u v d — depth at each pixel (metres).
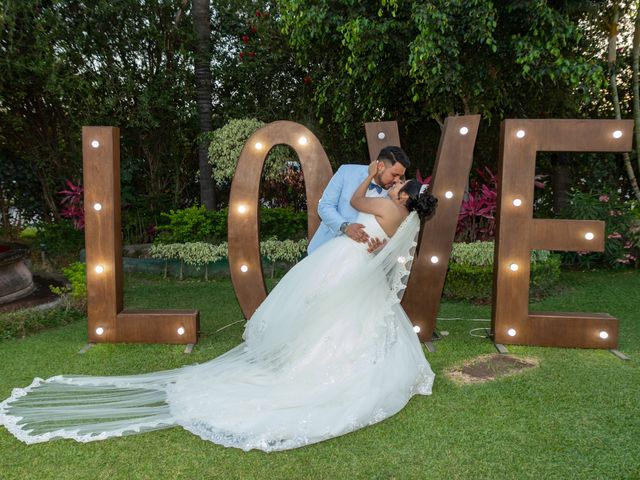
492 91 5.95
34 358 3.56
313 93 7.53
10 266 4.80
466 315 4.74
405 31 5.32
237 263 3.94
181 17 7.52
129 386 2.99
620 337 4.05
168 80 7.49
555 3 5.70
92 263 3.79
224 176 7.15
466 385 3.10
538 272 5.41
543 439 2.44
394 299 3.03
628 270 6.74
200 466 2.23
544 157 7.77
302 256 6.46
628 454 2.30
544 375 3.24
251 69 7.69
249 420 2.52
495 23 4.78
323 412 2.56
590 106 7.38
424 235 3.78
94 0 6.81
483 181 7.68
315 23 5.52
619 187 7.90
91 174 3.73
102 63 7.17
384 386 2.72
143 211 7.93
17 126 7.51
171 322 3.83
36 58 6.62
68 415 2.65
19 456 2.31
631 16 6.80
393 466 2.22
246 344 3.37
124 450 2.36
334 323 2.89
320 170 3.86
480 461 2.26
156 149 8.09
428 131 7.71
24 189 8.33
